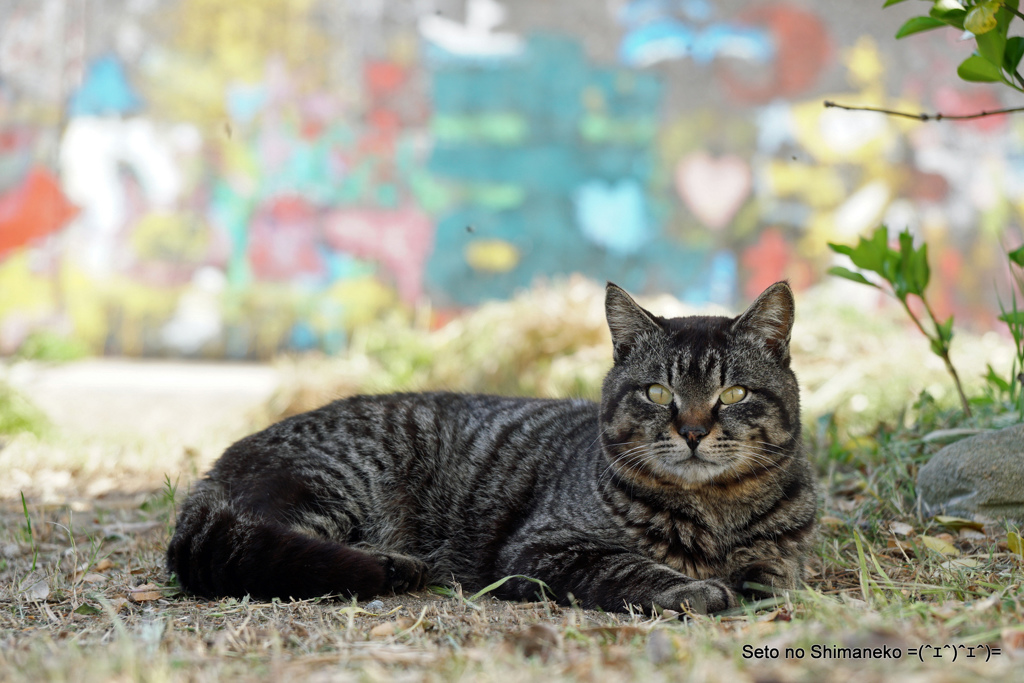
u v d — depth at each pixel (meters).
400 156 12.30
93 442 7.12
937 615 2.79
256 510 3.65
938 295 12.43
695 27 12.47
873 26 12.49
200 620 3.14
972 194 12.56
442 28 12.34
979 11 3.50
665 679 2.22
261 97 12.09
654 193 12.52
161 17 11.92
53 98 11.81
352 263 12.21
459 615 3.17
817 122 12.51
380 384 8.48
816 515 3.83
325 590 3.38
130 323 11.88
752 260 12.50
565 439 4.00
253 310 12.05
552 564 3.46
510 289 12.41
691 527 3.50
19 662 2.49
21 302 11.67
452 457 4.16
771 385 3.55
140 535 4.62
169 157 11.95
